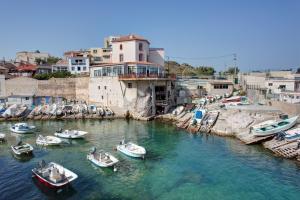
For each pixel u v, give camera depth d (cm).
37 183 2378
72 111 5825
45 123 5259
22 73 8206
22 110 5719
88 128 4794
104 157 2869
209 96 6644
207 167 2769
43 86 6694
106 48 9462
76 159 3016
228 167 2748
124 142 3519
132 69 5894
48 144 3553
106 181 2427
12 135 4172
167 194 2183
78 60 8444
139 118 5659
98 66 6412
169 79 6028
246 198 2105
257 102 5612
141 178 2502
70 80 6775
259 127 3544
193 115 5097
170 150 3391
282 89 5475
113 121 5525
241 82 7894
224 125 4306
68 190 2241
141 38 6931
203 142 3744
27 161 2953
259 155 3070
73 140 3881
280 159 2911
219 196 2142
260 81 6725
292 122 3447
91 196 2139
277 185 2308
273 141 3328
